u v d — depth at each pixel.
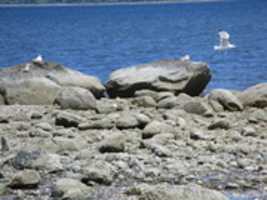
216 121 30.69
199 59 88.81
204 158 23.98
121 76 44.53
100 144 25.34
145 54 100.56
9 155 23.92
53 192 19.55
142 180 21.16
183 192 17.86
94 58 92.81
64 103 37.62
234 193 20.12
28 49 113.81
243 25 192.62
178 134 28.03
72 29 199.25
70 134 28.61
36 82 41.19
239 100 38.53
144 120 30.70
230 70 72.56
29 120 33.56
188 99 38.47
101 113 35.97
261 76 66.50
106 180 20.67
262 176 21.91
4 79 42.31
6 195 19.62
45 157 22.62
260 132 29.95
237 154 24.91
